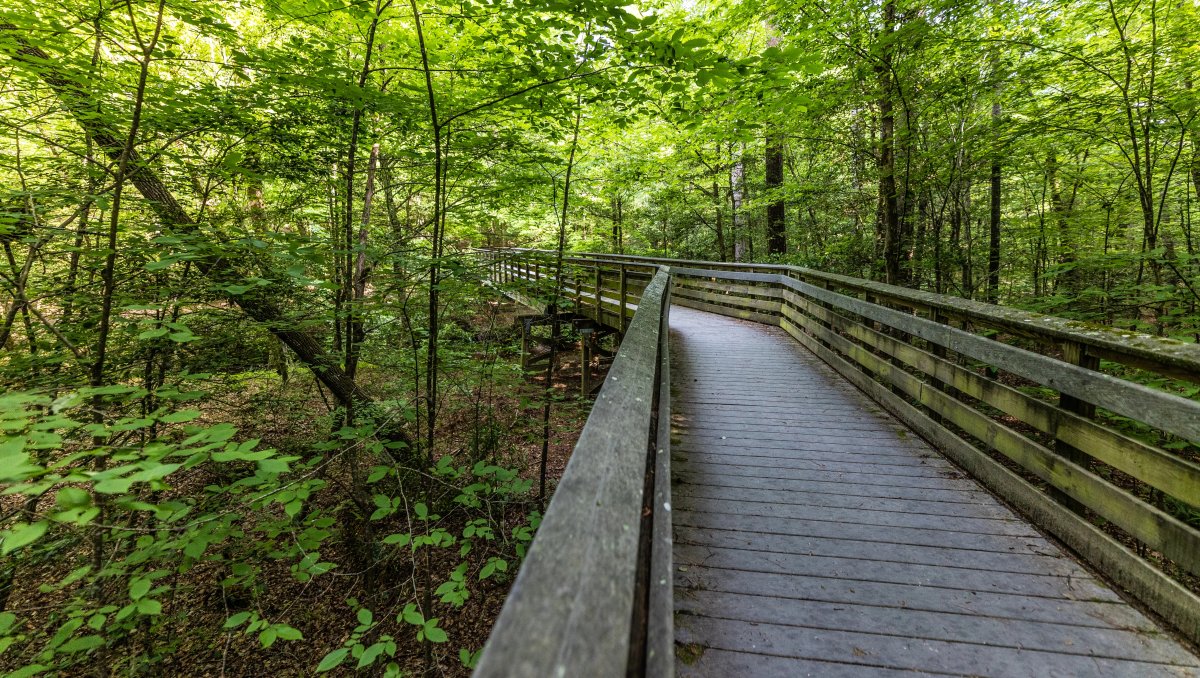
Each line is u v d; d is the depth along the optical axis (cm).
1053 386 229
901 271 799
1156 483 174
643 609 96
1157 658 159
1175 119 485
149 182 370
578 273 939
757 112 517
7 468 108
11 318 270
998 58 571
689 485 284
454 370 510
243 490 336
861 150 758
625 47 334
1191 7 449
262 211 460
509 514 543
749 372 547
